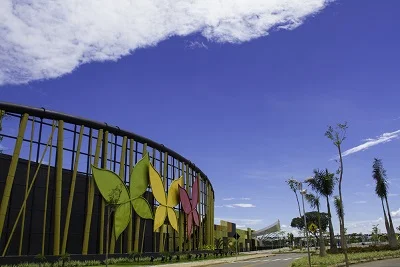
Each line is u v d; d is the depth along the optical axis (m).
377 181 55.06
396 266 31.53
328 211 48.09
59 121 37.34
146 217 46.53
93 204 39.91
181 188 56.34
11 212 32.50
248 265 37.53
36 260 31.94
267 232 121.25
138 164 46.84
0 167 32.56
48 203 35.34
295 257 54.34
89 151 40.31
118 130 43.94
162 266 34.59
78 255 35.53
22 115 34.59
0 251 31.12
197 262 41.81
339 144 24.44
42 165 35.53
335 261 35.06
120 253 40.94
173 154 56.03
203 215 68.31
